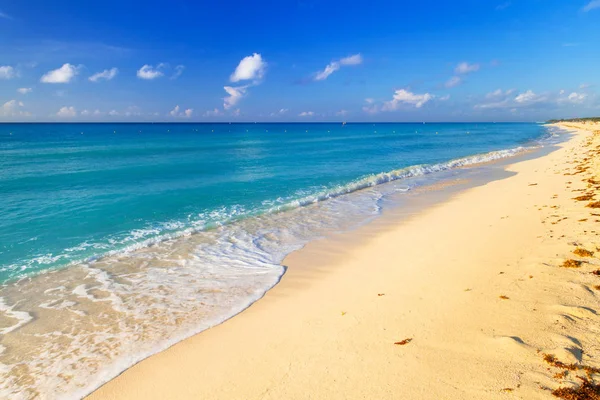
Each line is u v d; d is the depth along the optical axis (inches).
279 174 1023.6
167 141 2635.3
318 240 466.3
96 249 444.5
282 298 309.7
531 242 355.9
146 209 629.9
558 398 154.5
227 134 4111.7
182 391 199.6
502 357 188.7
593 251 307.3
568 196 532.1
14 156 1466.5
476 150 1797.5
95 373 222.8
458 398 165.2
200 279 357.7
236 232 507.5
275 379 199.0
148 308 301.4
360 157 1487.5
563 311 223.3
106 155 1537.9
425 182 878.4
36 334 266.4
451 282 292.7
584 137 2070.6
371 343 221.0
